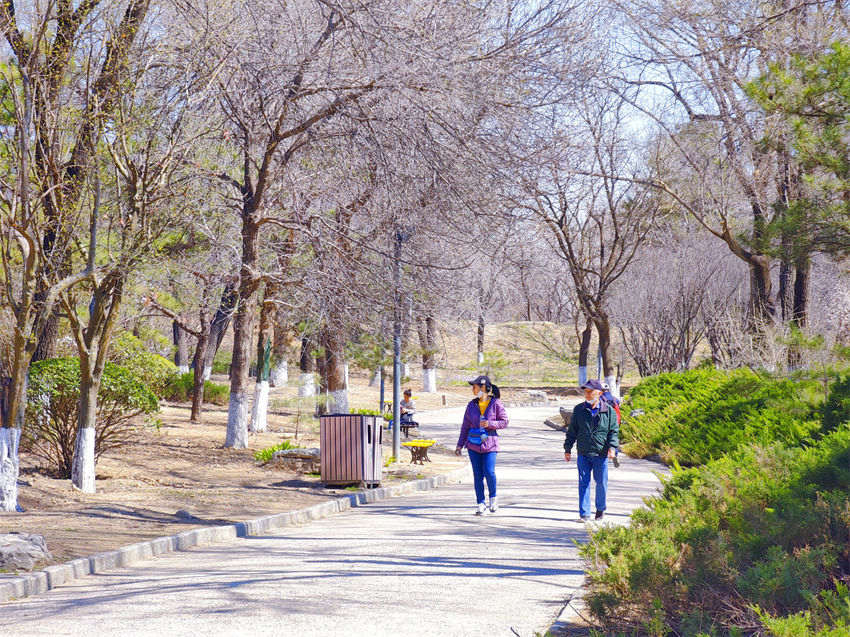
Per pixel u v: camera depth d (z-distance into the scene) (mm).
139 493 14664
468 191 17594
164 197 15344
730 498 8047
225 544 11328
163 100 15664
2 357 13094
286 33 19109
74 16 13727
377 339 21250
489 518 13219
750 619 5766
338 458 16797
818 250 13281
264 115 19641
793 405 13883
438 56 16750
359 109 18172
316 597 7570
